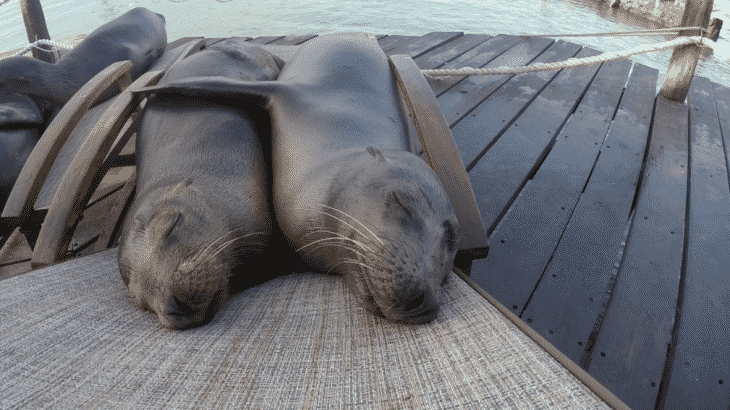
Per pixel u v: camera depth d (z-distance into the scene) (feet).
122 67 10.78
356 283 5.36
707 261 9.24
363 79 8.82
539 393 3.46
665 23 33.71
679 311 8.04
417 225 5.11
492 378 3.74
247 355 4.45
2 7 44.91
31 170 7.83
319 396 3.81
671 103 16.83
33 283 5.60
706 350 7.21
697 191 11.70
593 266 9.04
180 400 3.77
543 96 16.61
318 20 38.86
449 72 16.34
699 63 26.43
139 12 16.72
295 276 6.83
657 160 13.01
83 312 5.12
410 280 4.85
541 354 3.89
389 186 5.37
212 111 8.05
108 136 8.01
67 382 3.94
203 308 5.33
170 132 7.71
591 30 33.94
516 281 8.64
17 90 12.08
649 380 6.83
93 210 10.25
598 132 14.21
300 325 5.03
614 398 3.24
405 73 9.46
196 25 37.86
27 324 4.69
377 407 3.64
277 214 6.89
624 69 19.60
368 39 11.22
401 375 4.01
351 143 6.91
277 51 14.07
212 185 6.51
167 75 10.43
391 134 7.52
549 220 10.27
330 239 5.91
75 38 25.57
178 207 5.72
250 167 7.35
